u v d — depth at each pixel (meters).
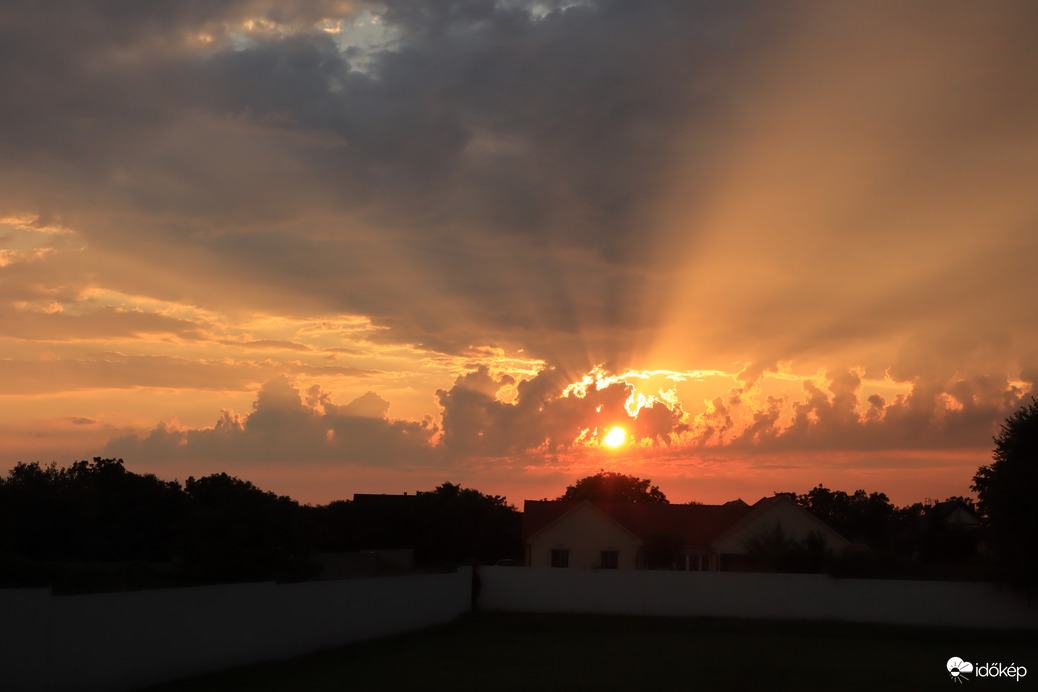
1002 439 33.09
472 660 22.86
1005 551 32.25
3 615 13.80
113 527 56.53
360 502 72.06
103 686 15.81
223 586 19.92
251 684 17.88
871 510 93.88
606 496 97.88
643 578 36.97
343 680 18.89
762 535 43.78
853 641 29.25
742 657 24.28
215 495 33.38
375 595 28.17
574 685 18.84
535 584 38.06
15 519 50.62
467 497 73.62
